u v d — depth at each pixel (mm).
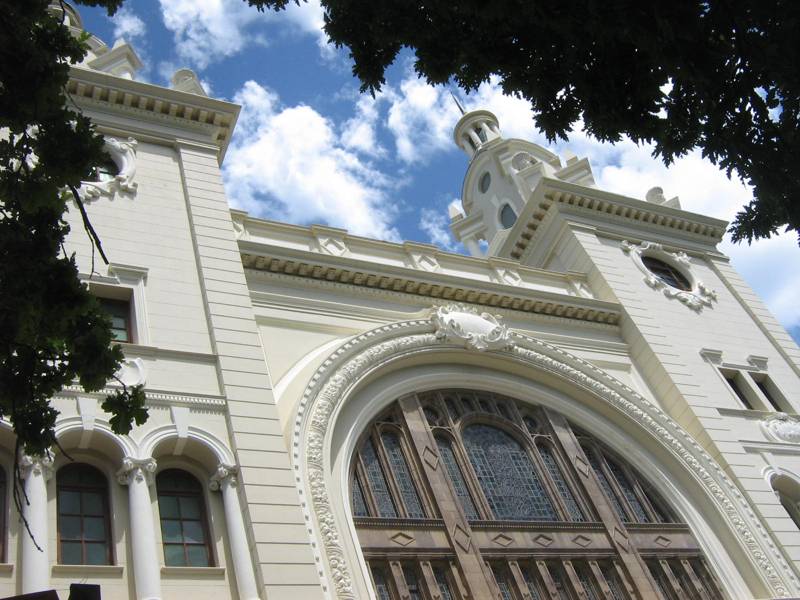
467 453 23281
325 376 21203
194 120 24938
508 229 38094
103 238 20484
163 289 20000
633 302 29516
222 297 20250
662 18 11891
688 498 24500
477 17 13352
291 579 15773
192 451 17359
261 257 23547
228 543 16297
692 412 26266
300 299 23688
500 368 25469
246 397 18375
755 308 32562
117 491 16234
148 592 14797
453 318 25156
